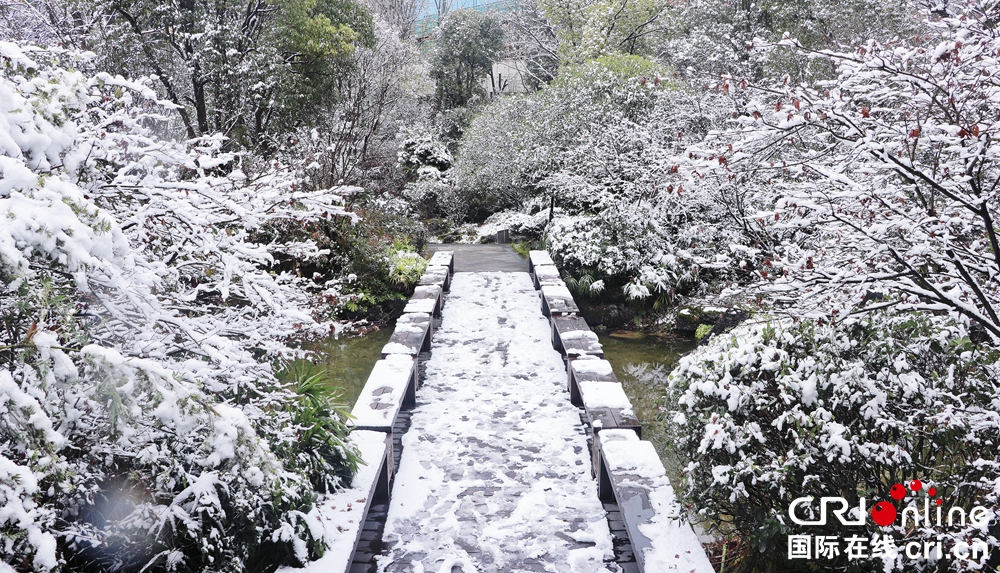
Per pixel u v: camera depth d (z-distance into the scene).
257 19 12.64
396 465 4.36
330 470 3.55
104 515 2.52
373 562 3.25
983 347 3.04
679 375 3.45
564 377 6.14
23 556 1.78
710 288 9.69
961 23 3.05
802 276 2.87
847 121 2.67
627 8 19.09
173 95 10.96
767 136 2.84
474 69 28.36
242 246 2.59
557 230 11.88
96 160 2.43
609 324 10.20
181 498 2.47
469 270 12.45
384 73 17.28
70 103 2.20
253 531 2.77
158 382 1.79
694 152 2.99
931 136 2.78
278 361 3.49
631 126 11.58
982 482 2.60
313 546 2.92
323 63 13.47
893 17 11.70
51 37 9.22
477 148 19.52
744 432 2.94
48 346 1.64
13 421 1.64
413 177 21.72
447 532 3.53
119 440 2.09
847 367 2.90
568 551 3.34
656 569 2.68
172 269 2.65
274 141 11.42
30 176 1.73
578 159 12.56
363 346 8.88
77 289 2.04
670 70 13.20
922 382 2.80
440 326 8.09
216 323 2.69
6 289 1.75
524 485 4.07
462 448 4.61
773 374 3.07
